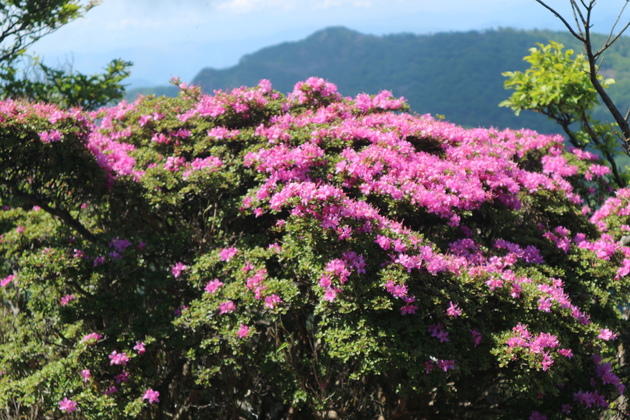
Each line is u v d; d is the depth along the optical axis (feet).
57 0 27.12
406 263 12.24
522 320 13.05
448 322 12.23
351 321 12.56
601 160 22.76
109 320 16.62
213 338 14.08
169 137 18.81
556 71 23.40
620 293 15.96
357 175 14.60
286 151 15.66
